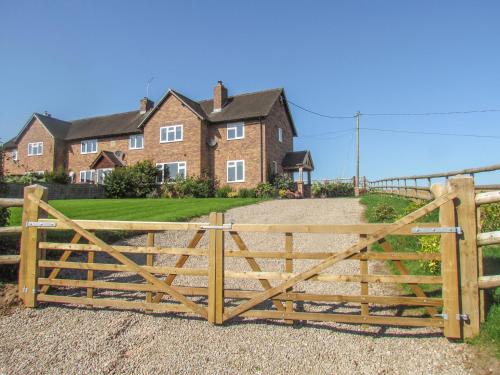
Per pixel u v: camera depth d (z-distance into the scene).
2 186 7.05
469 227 4.25
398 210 11.72
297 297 4.70
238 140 27.36
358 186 30.20
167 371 3.83
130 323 4.90
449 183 4.34
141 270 5.16
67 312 5.27
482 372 3.56
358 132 33.22
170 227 5.08
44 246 5.53
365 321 4.48
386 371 3.74
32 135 35.59
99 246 5.32
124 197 27.28
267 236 9.84
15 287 5.90
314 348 4.20
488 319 4.24
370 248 7.61
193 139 27.62
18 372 3.82
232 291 4.93
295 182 28.39
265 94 29.47
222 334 4.57
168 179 27.59
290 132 32.72
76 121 38.44
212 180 27.56
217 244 4.87
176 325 4.82
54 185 24.88
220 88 29.16
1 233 5.62
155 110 29.20
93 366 3.92
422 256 4.43
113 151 32.34
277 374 3.75
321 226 4.70
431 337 4.32
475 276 4.20
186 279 6.64
